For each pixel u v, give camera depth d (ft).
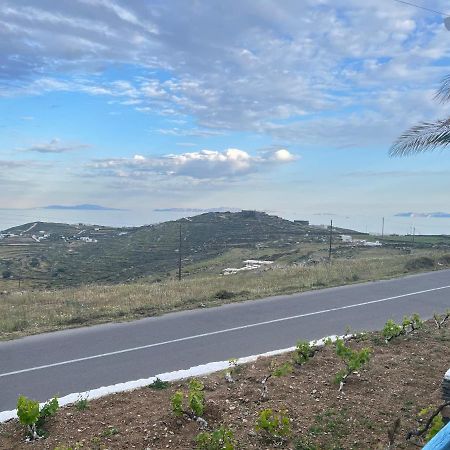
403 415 16.80
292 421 16.10
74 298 47.70
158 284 58.08
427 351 24.63
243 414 16.69
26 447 14.69
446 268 69.00
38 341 30.32
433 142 24.12
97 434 15.25
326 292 48.16
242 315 37.73
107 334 31.99
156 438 14.97
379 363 22.34
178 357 26.86
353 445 14.74
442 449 8.53
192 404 16.01
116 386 20.04
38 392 21.68
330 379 20.16
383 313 38.81
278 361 23.15
